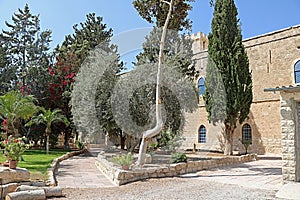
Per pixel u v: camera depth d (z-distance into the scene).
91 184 7.54
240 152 19.62
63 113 22.19
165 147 13.89
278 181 8.12
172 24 14.51
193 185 7.38
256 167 11.62
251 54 20.45
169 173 9.18
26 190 5.66
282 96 7.65
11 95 13.79
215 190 6.67
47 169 9.20
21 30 31.34
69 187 6.92
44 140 22.81
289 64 18.55
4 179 6.54
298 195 5.85
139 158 10.16
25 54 31.14
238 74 15.70
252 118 19.89
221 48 15.99
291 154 7.35
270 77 19.36
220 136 20.03
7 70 27.08
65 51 27.12
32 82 24.09
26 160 11.95
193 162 10.33
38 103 22.64
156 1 14.79
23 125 21.70
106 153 13.70
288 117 7.50
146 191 6.55
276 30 19.36
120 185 7.43
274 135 18.75
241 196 5.98
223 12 16.09
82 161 13.05
